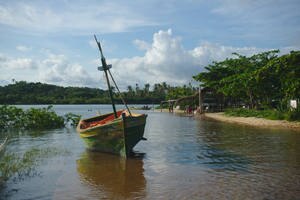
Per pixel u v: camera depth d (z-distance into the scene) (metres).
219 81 48.88
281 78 31.20
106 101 156.25
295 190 9.53
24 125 29.83
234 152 15.84
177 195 9.31
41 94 154.12
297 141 18.95
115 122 15.09
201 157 14.75
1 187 10.32
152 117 48.34
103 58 18.16
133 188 10.12
